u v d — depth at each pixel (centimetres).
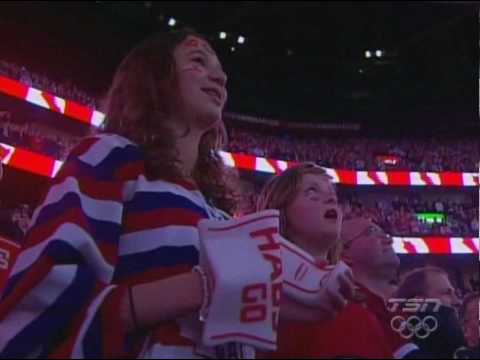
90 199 169
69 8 3155
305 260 173
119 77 211
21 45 2994
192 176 223
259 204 244
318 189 219
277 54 3788
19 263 162
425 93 3716
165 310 158
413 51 3744
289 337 170
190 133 207
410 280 305
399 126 3650
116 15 3356
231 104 3634
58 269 154
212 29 3647
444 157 3400
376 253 242
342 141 3641
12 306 156
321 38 3738
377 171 3198
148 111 197
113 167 178
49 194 171
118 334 152
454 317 215
